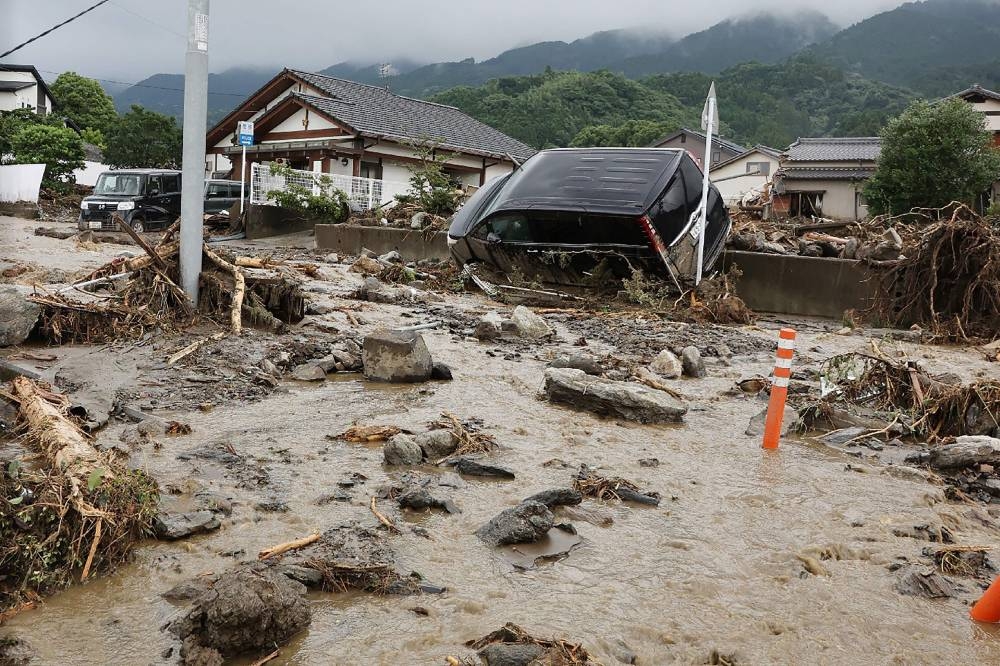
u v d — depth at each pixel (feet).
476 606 11.38
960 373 30.17
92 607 10.84
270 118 101.60
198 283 28.71
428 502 14.75
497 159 110.73
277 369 24.27
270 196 75.92
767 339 35.35
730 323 39.14
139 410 19.49
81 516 11.94
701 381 27.09
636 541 14.01
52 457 15.01
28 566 11.19
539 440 19.43
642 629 11.02
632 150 42.96
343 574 11.93
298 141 99.45
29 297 25.31
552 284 43.55
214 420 19.36
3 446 16.21
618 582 12.40
